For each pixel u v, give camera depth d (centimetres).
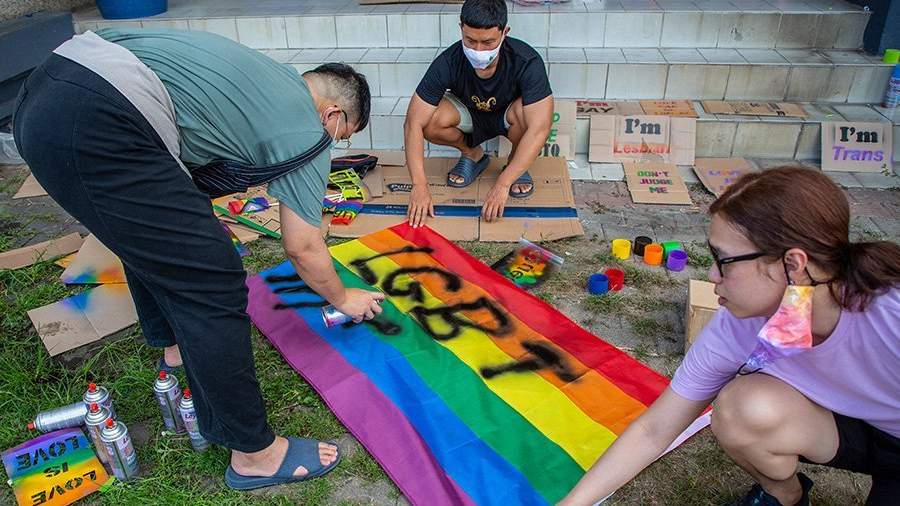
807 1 438
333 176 348
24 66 411
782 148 380
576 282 280
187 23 442
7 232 327
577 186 361
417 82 411
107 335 251
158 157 147
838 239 116
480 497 179
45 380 231
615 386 217
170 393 198
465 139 353
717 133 380
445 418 205
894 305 119
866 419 141
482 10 276
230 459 196
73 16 464
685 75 400
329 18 432
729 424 145
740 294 125
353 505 183
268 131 161
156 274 155
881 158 366
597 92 410
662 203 341
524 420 204
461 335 242
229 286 163
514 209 327
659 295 272
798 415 141
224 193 180
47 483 184
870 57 402
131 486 189
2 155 404
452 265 284
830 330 128
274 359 237
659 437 157
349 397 215
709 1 441
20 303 268
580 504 154
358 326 248
